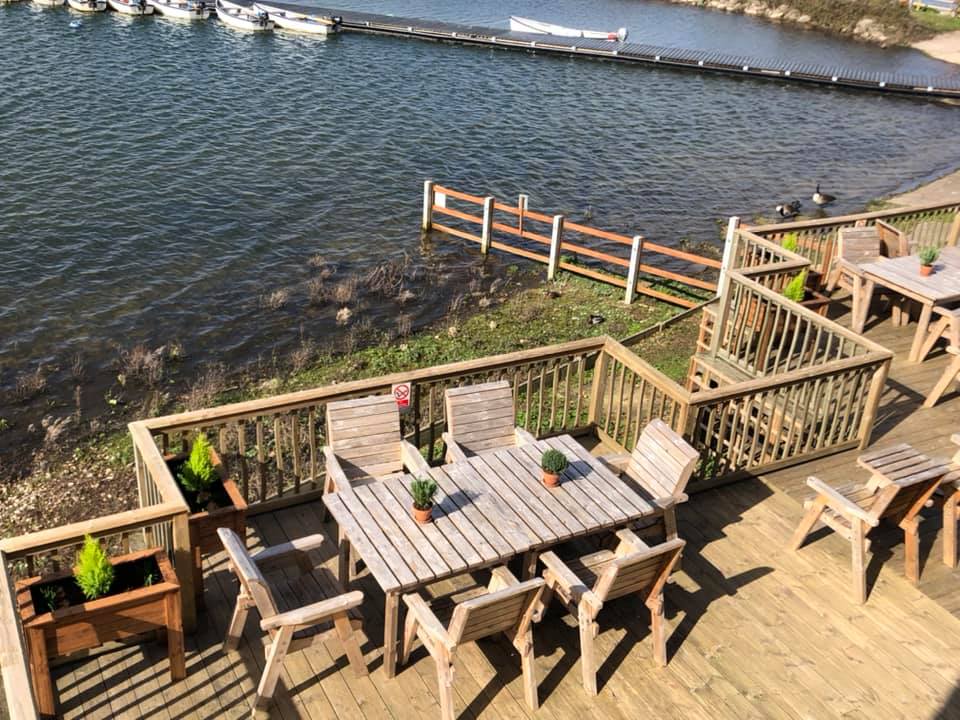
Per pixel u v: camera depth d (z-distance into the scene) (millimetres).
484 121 29625
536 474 6359
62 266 17219
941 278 10867
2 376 13359
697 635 6156
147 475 6219
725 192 25000
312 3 49094
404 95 31906
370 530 5574
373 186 23000
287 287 17031
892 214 12453
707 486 7840
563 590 5758
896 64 46750
